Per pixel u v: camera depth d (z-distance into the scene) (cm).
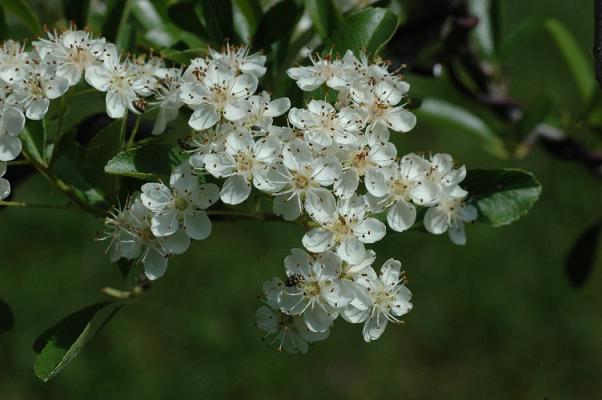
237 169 22
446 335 48
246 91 22
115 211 23
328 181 21
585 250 29
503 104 30
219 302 48
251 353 47
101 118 24
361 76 22
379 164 22
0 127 22
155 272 22
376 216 23
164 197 22
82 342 22
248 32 26
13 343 46
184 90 22
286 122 23
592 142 31
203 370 46
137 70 23
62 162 23
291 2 24
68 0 25
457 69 31
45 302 48
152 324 48
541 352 47
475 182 23
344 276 22
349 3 27
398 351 47
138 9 26
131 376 46
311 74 22
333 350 47
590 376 46
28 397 45
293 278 21
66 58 22
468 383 46
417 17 26
